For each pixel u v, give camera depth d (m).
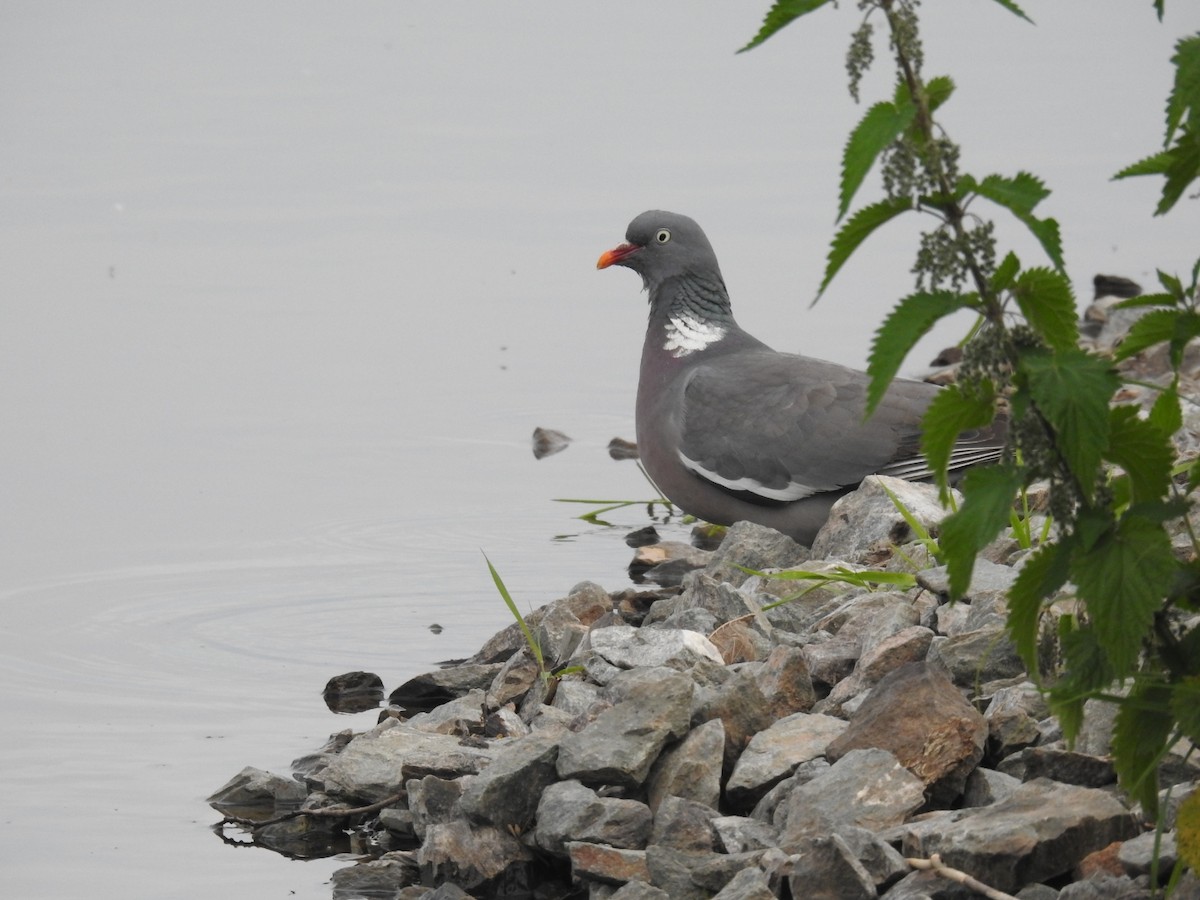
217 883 9.45
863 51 6.39
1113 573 6.63
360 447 18.72
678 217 15.40
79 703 12.47
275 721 12.09
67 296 23.50
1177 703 6.76
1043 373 6.47
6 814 10.48
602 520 16.69
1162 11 6.80
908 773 8.35
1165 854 7.16
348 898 9.20
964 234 6.50
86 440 18.91
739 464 14.34
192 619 14.24
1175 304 7.24
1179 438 13.91
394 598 14.64
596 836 8.62
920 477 13.88
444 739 10.45
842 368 14.53
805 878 7.65
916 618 10.60
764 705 9.44
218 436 19.03
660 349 15.35
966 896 7.44
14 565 15.55
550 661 11.73
